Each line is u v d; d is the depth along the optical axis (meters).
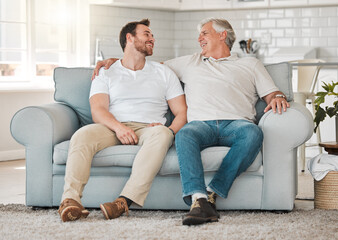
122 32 3.59
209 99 3.37
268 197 3.12
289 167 3.12
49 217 2.99
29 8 5.88
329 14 6.50
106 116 3.30
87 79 3.62
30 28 5.89
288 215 3.09
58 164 3.20
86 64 6.30
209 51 3.61
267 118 3.13
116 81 3.49
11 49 5.78
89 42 6.27
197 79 3.48
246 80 3.45
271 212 3.18
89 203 3.21
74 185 2.96
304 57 6.18
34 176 3.25
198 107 3.37
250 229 2.71
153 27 6.89
